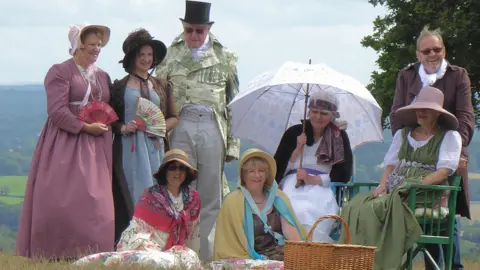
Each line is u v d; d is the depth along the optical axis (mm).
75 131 11867
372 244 10859
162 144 12508
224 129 13227
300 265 9680
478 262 15562
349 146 12484
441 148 11172
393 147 11539
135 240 11266
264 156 11500
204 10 13047
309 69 12094
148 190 11562
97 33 12102
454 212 10969
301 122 12734
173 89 13023
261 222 11391
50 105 11930
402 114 11391
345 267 9609
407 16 26156
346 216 11195
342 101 12883
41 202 11773
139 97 12344
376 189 11406
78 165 11844
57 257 11742
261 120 13180
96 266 10414
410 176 11211
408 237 10734
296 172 12492
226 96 13398
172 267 10594
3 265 10711
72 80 12008
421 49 11703
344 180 12406
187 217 11578
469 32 25109
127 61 12430
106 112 12008
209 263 11234
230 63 13312
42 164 11867
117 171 12281
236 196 11453
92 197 11781
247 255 11273
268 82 11992
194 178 11672
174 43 13258
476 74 25297
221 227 11430
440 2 25688
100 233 11750
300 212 12000
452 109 11711
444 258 11672
